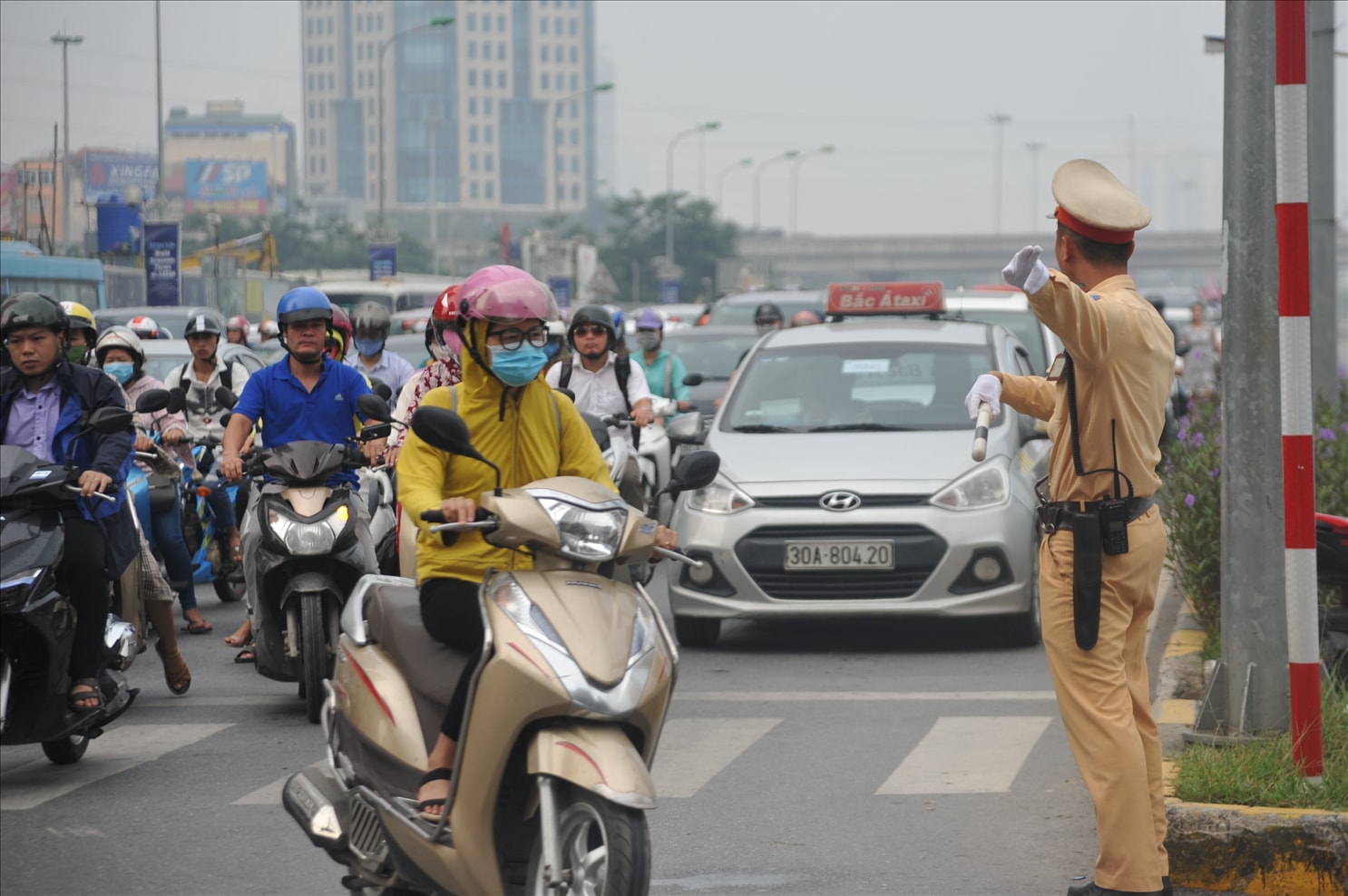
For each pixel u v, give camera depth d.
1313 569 7.02
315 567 9.94
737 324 30.42
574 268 85.75
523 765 5.48
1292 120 7.09
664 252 138.88
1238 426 7.91
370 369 13.73
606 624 5.36
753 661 12.10
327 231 137.50
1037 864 6.98
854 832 7.53
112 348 13.17
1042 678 11.19
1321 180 17.00
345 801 6.20
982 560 11.97
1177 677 10.06
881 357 13.88
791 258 157.50
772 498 12.20
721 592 12.24
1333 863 6.52
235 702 10.90
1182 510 11.61
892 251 156.88
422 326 30.39
